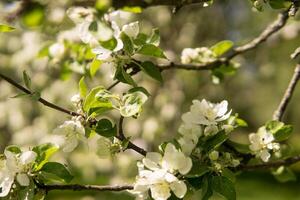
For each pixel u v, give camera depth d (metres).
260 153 1.14
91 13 1.03
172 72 2.79
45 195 1.05
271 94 5.42
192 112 1.09
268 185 4.96
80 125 1.04
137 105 1.03
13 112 2.60
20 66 2.41
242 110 5.41
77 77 2.29
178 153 1.03
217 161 1.08
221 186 1.05
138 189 1.03
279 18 1.35
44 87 2.42
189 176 1.04
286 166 1.28
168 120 2.56
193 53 1.35
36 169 1.05
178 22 2.90
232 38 3.25
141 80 2.60
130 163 2.19
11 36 2.55
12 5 1.10
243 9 3.34
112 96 1.04
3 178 1.04
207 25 3.18
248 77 3.78
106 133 1.05
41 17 1.09
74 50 1.39
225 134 1.07
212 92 3.12
